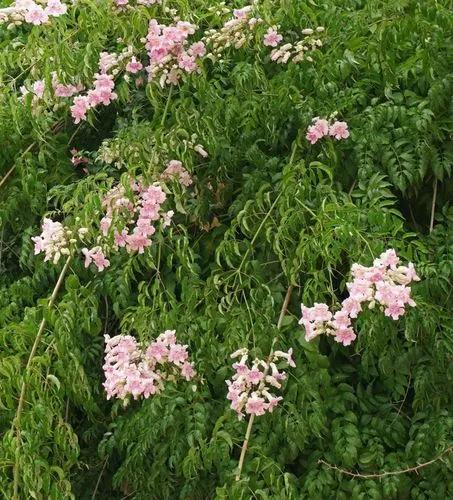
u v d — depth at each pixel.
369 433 2.43
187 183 2.61
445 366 2.40
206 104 2.59
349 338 2.32
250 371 2.32
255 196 2.55
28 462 2.40
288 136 2.67
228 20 2.72
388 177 2.59
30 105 2.70
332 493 2.38
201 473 2.53
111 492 2.77
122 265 2.62
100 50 2.73
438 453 2.34
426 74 2.47
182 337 2.49
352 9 2.67
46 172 2.85
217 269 2.48
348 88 2.55
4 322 2.71
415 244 2.44
